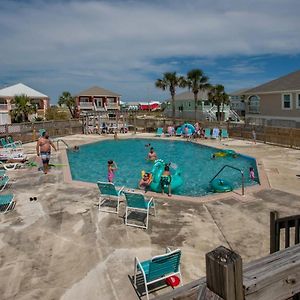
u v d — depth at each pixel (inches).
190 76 1959.9
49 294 230.5
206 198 447.5
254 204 421.4
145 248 298.8
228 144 1055.0
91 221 368.2
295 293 83.2
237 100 2736.2
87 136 1360.7
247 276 76.7
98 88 2620.6
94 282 244.7
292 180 549.6
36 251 296.0
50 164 729.6
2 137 989.2
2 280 249.1
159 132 1382.9
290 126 1117.7
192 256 281.6
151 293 230.2
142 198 343.6
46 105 2217.0
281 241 286.7
